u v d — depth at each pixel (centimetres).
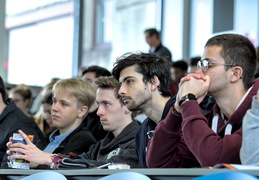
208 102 455
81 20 1075
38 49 1009
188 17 1140
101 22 1102
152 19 1146
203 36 1109
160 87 334
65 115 428
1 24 972
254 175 205
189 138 265
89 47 1084
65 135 429
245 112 275
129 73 334
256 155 244
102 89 396
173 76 814
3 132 446
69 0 1066
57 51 1034
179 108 281
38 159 338
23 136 347
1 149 443
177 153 294
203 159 258
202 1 1117
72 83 434
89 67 580
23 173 307
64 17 1055
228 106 286
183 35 1134
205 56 287
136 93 332
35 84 991
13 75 976
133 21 1128
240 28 1034
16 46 985
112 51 1105
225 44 284
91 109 497
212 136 261
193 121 267
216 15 1084
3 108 459
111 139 402
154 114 335
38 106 741
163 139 285
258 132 245
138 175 227
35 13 1017
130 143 375
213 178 194
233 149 257
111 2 1112
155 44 913
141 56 337
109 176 237
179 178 226
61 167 317
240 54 283
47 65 1016
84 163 315
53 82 586
